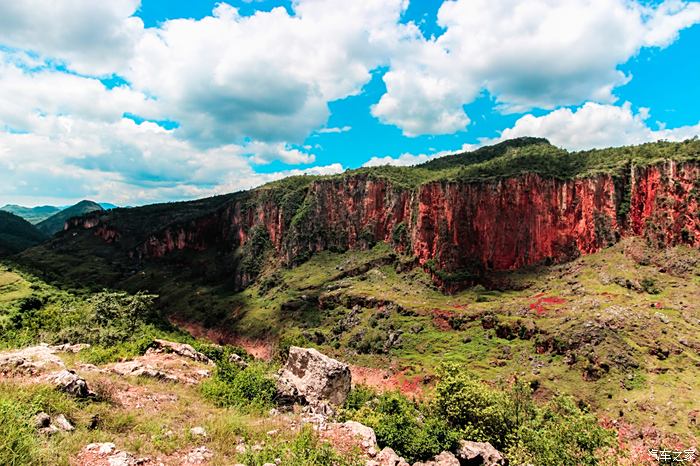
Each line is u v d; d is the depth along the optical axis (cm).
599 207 10281
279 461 1544
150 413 1919
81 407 1736
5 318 6041
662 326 6431
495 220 11212
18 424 1277
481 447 2569
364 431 2011
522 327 7456
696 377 5412
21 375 1845
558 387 5922
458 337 8200
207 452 1580
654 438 4584
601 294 8100
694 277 8012
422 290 11156
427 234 12144
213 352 4428
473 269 11088
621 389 5528
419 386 6838
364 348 8769
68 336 4269
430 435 2339
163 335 5256
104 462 1288
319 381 3172
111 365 2833
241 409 2338
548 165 11912
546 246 10838
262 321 11750
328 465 1581
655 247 9156
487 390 3541
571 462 2703
